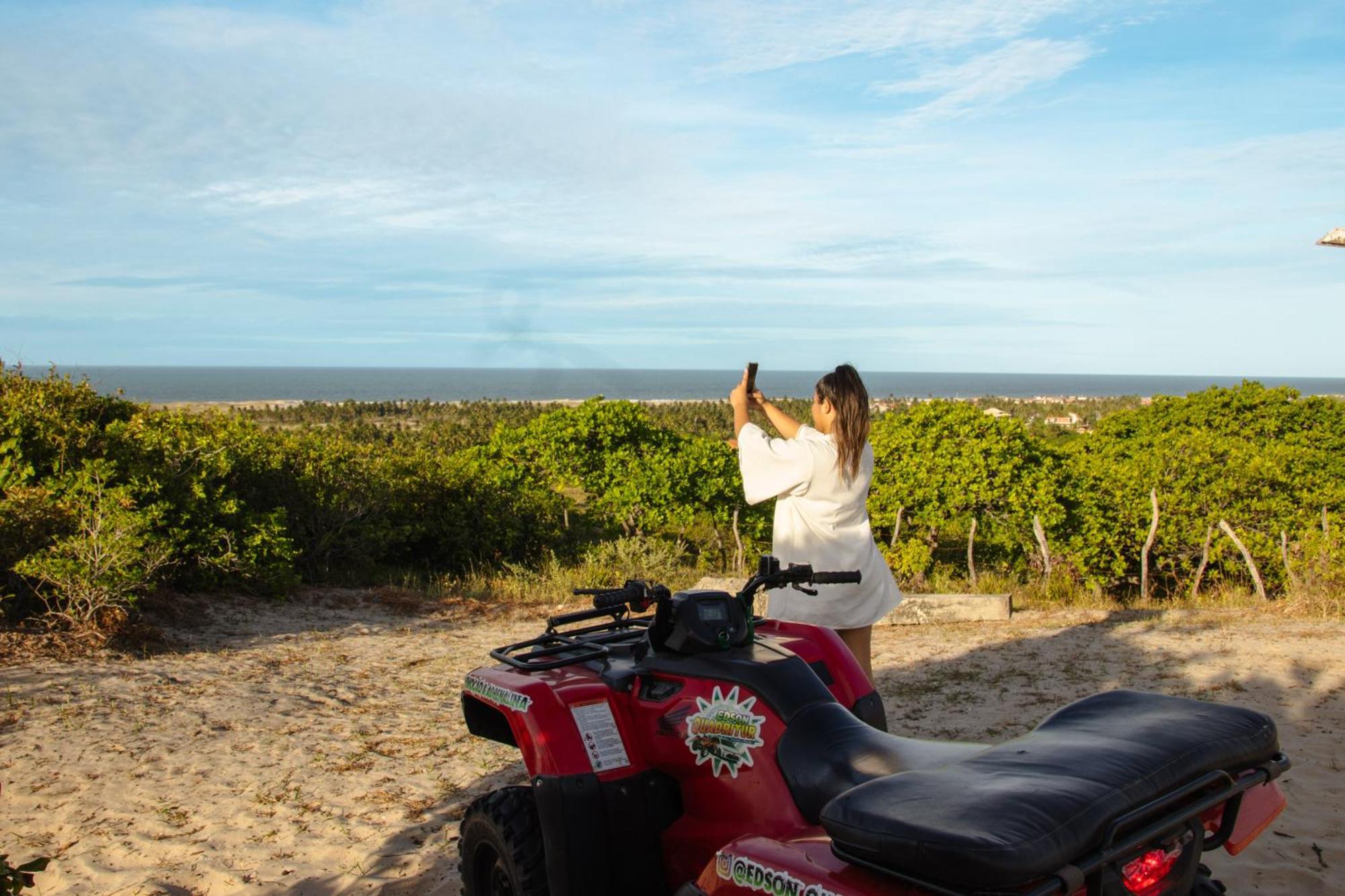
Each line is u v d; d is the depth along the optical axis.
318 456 15.23
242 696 7.64
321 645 9.90
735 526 20.89
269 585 12.00
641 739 3.44
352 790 5.63
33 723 6.73
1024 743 2.50
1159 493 19.41
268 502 14.21
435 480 17.78
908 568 17.64
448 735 6.71
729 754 3.11
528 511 19.14
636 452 28.30
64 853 4.80
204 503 11.66
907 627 10.49
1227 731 2.53
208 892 4.41
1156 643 8.73
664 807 3.41
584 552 19.34
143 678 8.00
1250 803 2.80
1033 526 19.48
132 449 11.71
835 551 4.68
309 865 4.66
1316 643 8.30
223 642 9.80
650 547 16.22
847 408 4.65
